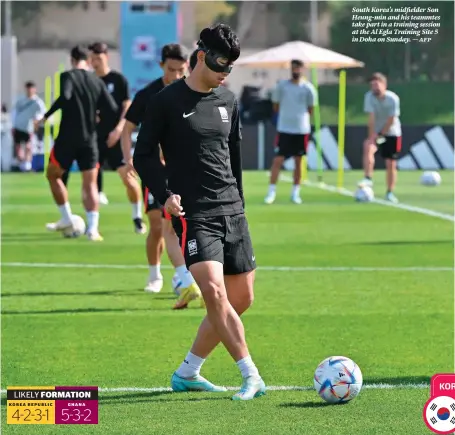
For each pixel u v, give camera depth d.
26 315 18.64
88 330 17.38
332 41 74.62
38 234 30.78
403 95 74.31
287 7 74.44
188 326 17.67
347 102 74.38
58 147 28.62
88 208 29.33
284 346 16.20
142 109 18.80
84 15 73.25
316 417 12.10
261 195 43.94
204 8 74.06
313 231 31.50
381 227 32.56
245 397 12.88
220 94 12.79
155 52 53.88
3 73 65.00
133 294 20.83
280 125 40.03
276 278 22.84
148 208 20.55
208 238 12.56
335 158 59.41
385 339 16.70
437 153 59.41
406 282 22.34
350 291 21.19
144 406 12.67
